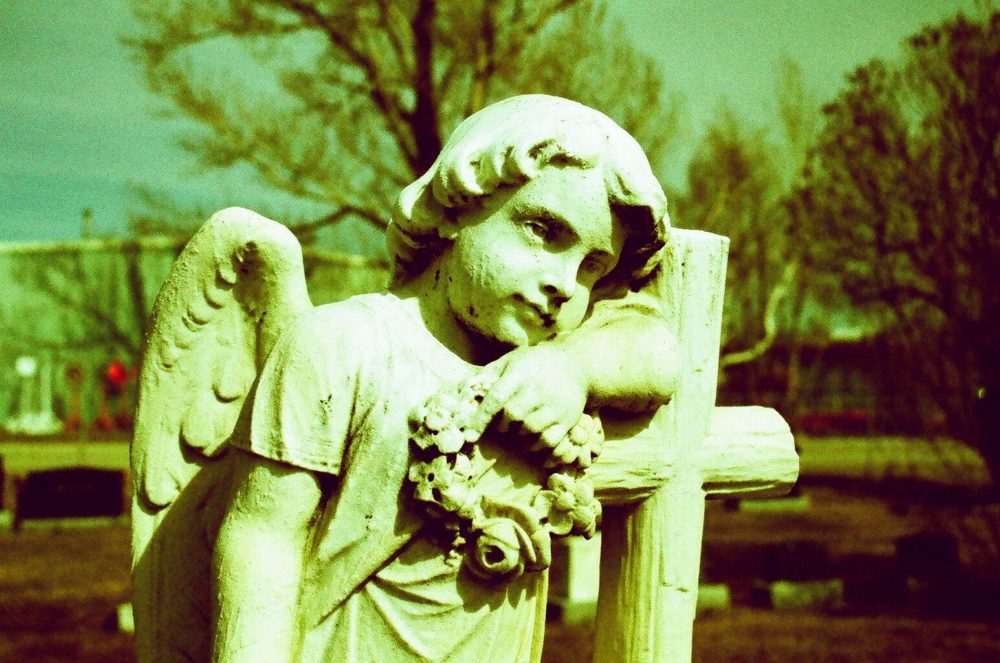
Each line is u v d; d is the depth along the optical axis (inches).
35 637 300.0
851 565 417.4
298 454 66.4
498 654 71.4
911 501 484.1
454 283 70.2
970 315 352.2
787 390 773.3
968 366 352.5
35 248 893.8
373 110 493.0
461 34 470.3
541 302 68.2
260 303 74.4
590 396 72.4
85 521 507.8
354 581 68.1
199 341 74.8
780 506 592.4
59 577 388.5
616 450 79.6
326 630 68.7
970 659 277.7
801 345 834.8
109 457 758.5
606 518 85.4
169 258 847.7
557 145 67.2
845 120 384.8
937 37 365.4
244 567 65.9
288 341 68.3
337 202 504.1
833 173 391.9
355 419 67.7
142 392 75.1
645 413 80.5
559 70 477.7
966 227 355.3
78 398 925.2
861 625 318.0
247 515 67.1
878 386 398.9
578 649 279.0
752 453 85.7
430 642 69.2
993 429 349.7
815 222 416.5
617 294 78.3
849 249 384.8
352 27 471.2
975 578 363.9
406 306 72.1
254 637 65.2
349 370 67.6
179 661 75.8
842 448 903.1
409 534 68.1
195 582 75.8
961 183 357.1
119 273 858.8
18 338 913.5
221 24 465.4
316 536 68.7
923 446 594.9
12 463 723.4
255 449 66.6
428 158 496.1
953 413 358.3
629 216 70.0
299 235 512.1
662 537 82.4
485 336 70.5
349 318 69.1
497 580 69.1
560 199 67.5
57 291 840.9
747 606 349.7
